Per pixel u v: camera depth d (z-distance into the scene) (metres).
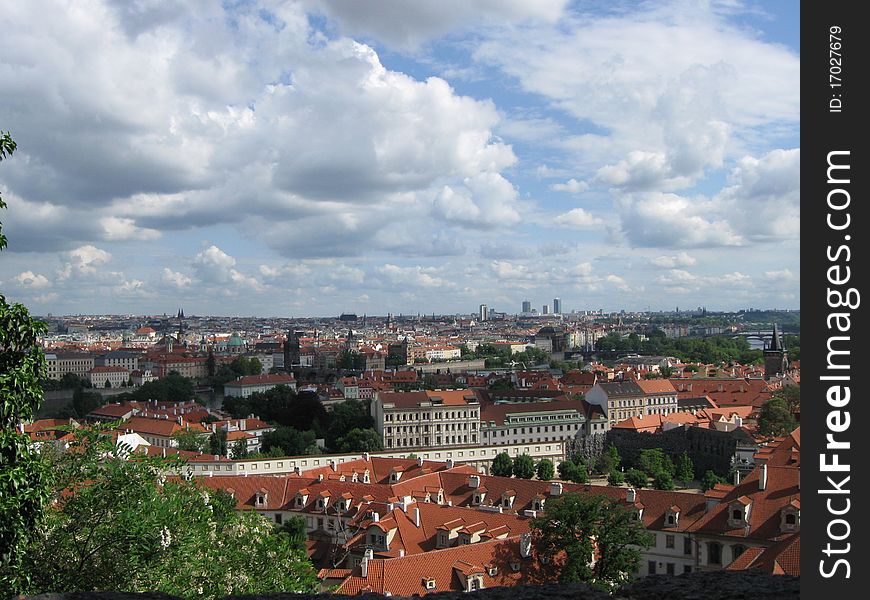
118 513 47.88
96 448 50.91
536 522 98.38
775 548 85.25
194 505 53.72
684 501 123.31
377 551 117.94
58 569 46.62
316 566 134.62
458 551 100.25
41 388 43.75
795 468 108.81
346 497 145.25
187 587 48.66
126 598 29.88
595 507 96.44
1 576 41.75
